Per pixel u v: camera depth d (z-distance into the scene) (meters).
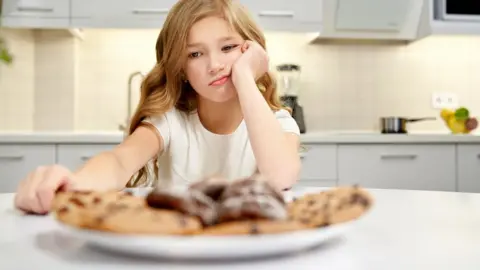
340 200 0.61
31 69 3.05
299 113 2.97
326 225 0.53
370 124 3.26
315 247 0.61
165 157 1.70
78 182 0.96
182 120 1.70
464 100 3.28
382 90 3.26
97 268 0.51
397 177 2.69
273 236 0.49
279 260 0.54
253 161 1.70
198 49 1.41
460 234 0.70
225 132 1.71
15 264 0.53
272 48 3.21
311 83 3.23
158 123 1.62
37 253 0.58
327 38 3.21
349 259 0.55
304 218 0.54
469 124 3.03
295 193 1.11
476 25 2.97
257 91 1.31
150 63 3.14
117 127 3.13
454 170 2.72
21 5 2.75
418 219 0.82
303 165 2.64
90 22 2.79
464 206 0.98
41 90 3.07
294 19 2.87
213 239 0.48
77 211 0.53
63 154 2.56
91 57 3.12
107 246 0.53
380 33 3.06
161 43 1.62
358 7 2.98
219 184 0.58
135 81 3.12
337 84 3.24
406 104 3.26
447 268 0.51
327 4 2.97
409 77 3.27
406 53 3.27
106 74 3.13
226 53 1.41
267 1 2.85
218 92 1.40
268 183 0.57
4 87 2.87
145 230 0.49
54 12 2.77
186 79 1.58
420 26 3.05
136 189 1.25
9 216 0.85
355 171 2.67
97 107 3.13
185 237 0.49
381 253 0.58
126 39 3.13
